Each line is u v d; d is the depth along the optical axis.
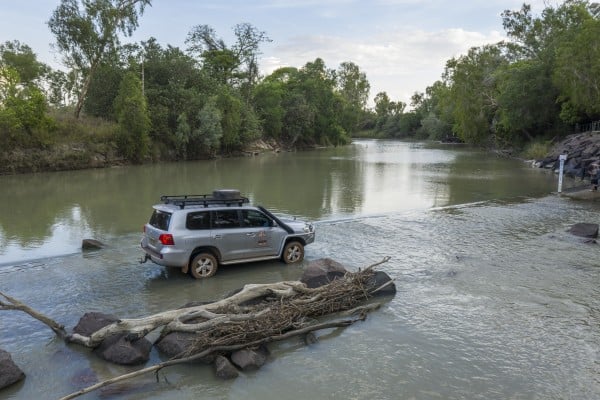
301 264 10.94
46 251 12.06
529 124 53.81
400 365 6.29
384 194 23.38
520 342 6.98
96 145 38.91
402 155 59.19
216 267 9.98
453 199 21.91
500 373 6.10
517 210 18.66
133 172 34.59
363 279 8.76
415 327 7.50
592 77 43.97
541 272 10.42
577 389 5.72
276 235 10.62
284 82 87.25
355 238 13.67
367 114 167.88
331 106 89.31
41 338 7.03
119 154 41.06
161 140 47.12
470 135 69.00
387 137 155.38
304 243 11.16
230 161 47.69
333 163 44.91
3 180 28.89
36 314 6.93
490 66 73.31
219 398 5.50
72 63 43.47
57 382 5.79
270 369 6.19
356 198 21.98
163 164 42.97
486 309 8.27
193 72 53.38
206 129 48.44
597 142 33.34
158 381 5.83
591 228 13.95
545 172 35.16
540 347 6.83
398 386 5.79
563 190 24.67
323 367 6.24
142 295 8.84
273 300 8.01
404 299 8.73
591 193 22.05
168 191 23.59
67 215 17.08
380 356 6.54
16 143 33.72
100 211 17.91
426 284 9.59
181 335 6.59
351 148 81.56
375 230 14.77
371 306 8.20
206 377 5.95
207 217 9.84
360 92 142.12
